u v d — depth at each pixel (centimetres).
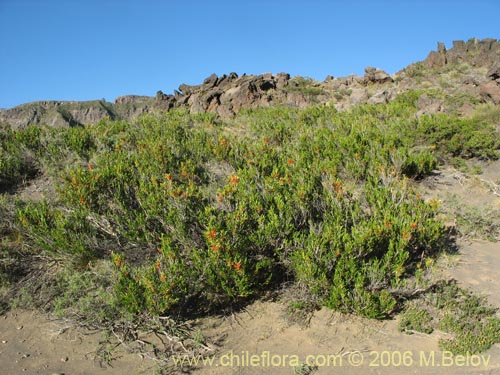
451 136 1175
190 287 536
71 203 669
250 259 575
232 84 2747
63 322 521
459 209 836
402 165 952
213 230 549
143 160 855
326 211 679
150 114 1516
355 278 541
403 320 534
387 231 600
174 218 607
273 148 1005
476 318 539
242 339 514
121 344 498
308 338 516
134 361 475
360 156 952
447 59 3822
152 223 636
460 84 2773
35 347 488
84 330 517
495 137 1167
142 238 607
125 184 709
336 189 738
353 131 1132
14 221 640
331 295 541
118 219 619
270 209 633
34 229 589
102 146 998
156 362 471
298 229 652
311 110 1638
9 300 546
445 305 561
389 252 563
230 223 575
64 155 962
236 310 560
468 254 704
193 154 953
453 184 993
